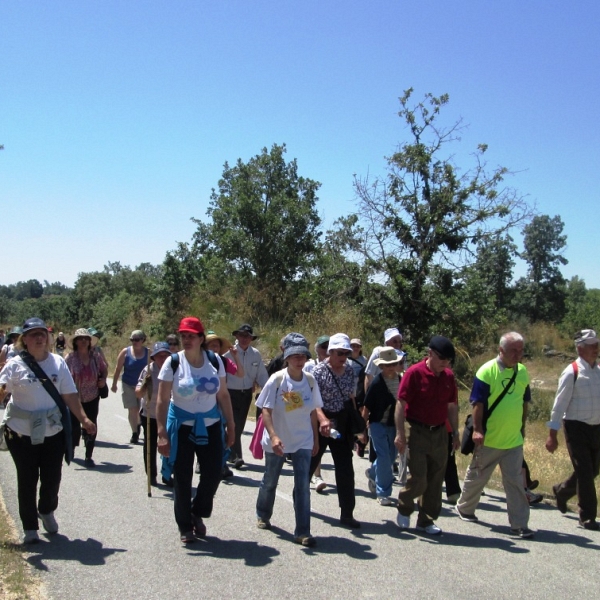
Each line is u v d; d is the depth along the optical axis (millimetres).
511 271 30469
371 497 8250
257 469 9680
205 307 27672
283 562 5582
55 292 184375
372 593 4953
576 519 7402
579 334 7086
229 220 30734
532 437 14383
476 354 21625
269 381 6391
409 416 6629
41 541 5953
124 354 11531
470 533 6691
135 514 6969
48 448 5949
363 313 20531
